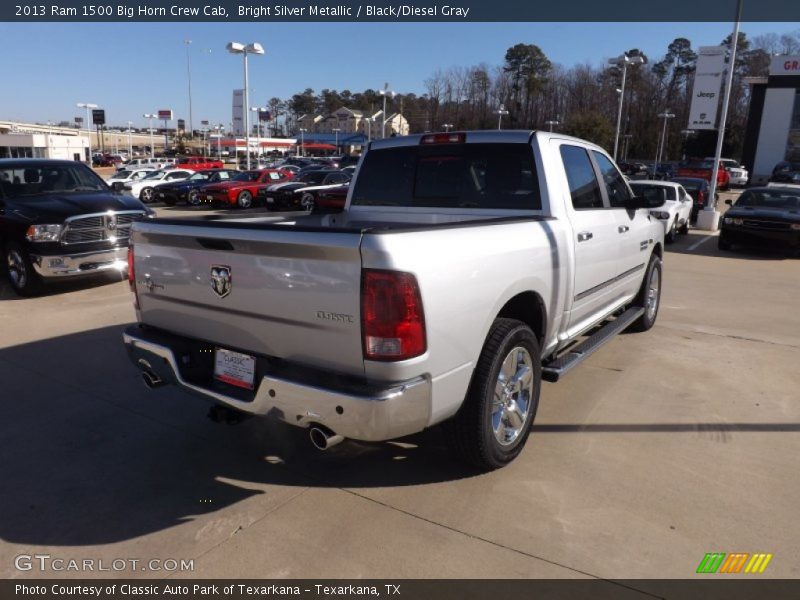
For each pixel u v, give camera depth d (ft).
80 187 29.99
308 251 8.66
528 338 11.13
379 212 14.88
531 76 288.92
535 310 12.14
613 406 14.42
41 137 149.28
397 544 9.21
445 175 13.99
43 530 9.61
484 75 300.40
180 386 10.69
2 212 26.21
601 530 9.55
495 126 289.74
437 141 14.02
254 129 368.48
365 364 8.53
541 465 11.57
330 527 9.65
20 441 12.62
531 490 10.70
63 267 25.62
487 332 10.04
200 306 10.34
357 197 15.35
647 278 19.72
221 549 9.12
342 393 8.48
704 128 58.34
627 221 16.60
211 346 10.46
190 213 68.80
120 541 9.34
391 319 8.27
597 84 290.76
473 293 9.48
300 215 13.96
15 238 25.64
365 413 8.39
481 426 10.30
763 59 297.74
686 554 9.00
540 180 12.78
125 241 27.50
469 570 8.63
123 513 10.07
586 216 13.91
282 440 12.71
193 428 13.26
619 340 20.11
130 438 12.78
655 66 302.04
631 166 167.22
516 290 10.68
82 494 10.64
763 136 150.10
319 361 9.00
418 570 8.64
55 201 26.86
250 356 9.84
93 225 26.45
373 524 9.72
